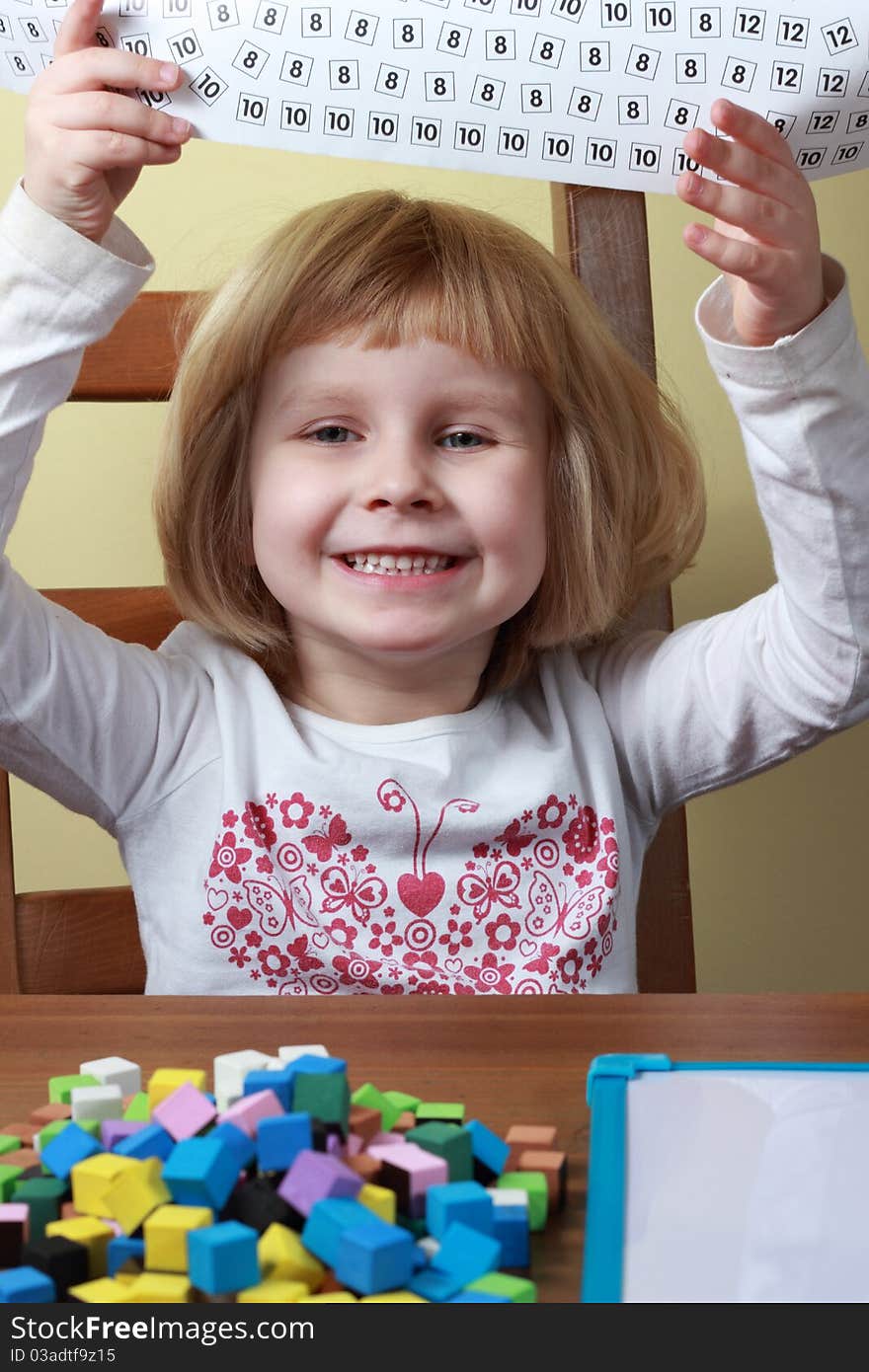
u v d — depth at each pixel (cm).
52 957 106
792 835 140
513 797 103
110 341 108
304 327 98
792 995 67
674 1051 58
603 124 78
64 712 99
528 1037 60
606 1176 43
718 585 137
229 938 100
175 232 129
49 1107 50
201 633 112
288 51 77
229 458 105
